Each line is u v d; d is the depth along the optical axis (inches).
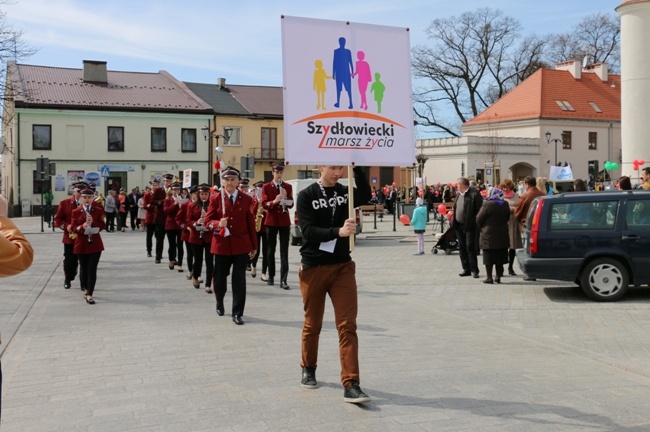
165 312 395.5
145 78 2169.0
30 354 291.1
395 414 205.8
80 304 426.6
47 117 1852.9
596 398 222.1
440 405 214.4
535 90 2310.5
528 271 423.8
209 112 2041.1
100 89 2004.2
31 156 1839.3
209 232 471.2
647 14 1315.2
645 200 418.3
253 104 2198.6
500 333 329.1
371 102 239.0
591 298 420.5
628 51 1343.5
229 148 2100.1
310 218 224.8
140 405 217.6
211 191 489.1
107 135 1925.4
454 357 279.0
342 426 195.6
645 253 412.2
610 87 2433.6
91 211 433.7
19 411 213.6
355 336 219.9
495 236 500.1
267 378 248.1
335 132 233.5
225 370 260.2
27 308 409.4
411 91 245.9
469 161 2112.5
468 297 445.7
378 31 240.5
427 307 408.5
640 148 1334.9
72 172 1886.1
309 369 235.3
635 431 191.2
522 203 520.1
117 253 793.6
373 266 640.4
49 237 1082.1
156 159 1988.2
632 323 351.9
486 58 2432.3
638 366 265.9
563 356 281.7
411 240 960.9
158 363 272.7
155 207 690.8
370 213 1672.0
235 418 203.6
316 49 232.1
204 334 330.3
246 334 329.7
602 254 415.8
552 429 192.5
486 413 206.4
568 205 422.9
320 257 223.9
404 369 259.0
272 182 502.9
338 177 231.8
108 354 289.4
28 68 2015.3
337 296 223.1
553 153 2231.8
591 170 1403.8
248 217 373.1
